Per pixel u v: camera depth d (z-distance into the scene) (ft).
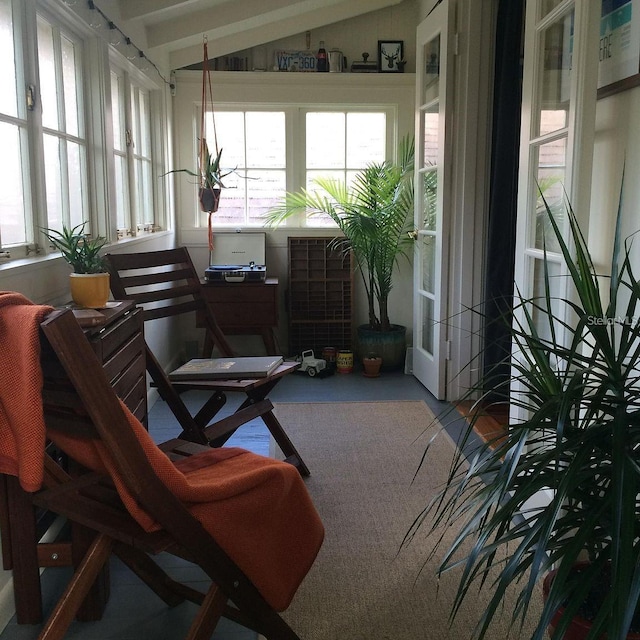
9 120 7.87
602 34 7.31
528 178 8.73
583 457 4.42
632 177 6.71
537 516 4.91
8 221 7.96
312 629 6.63
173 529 5.20
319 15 16.31
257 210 17.75
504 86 12.39
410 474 10.34
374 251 16.33
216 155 17.43
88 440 5.42
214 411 9.73
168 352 16.15
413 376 16.34
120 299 9.84
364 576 7.55
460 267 13.80
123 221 13.05
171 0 12.31
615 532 3.80
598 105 7.48
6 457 5.55
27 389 4.88
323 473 10.37
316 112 17.49
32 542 6.54
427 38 14.52
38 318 4.78
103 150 10.98
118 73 12.65
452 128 13.47
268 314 16.02
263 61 17.10
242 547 5.64
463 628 6.63
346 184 17.74
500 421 12.82
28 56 8.29
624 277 6.85
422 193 15.44
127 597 7.29
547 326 8.26
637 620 4.97
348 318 17.69
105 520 5.47
